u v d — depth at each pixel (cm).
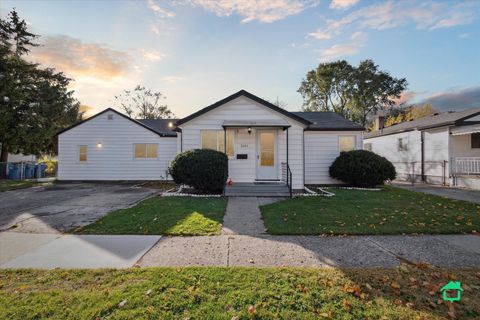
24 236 510
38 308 256
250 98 1153
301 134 1150
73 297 276
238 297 276
